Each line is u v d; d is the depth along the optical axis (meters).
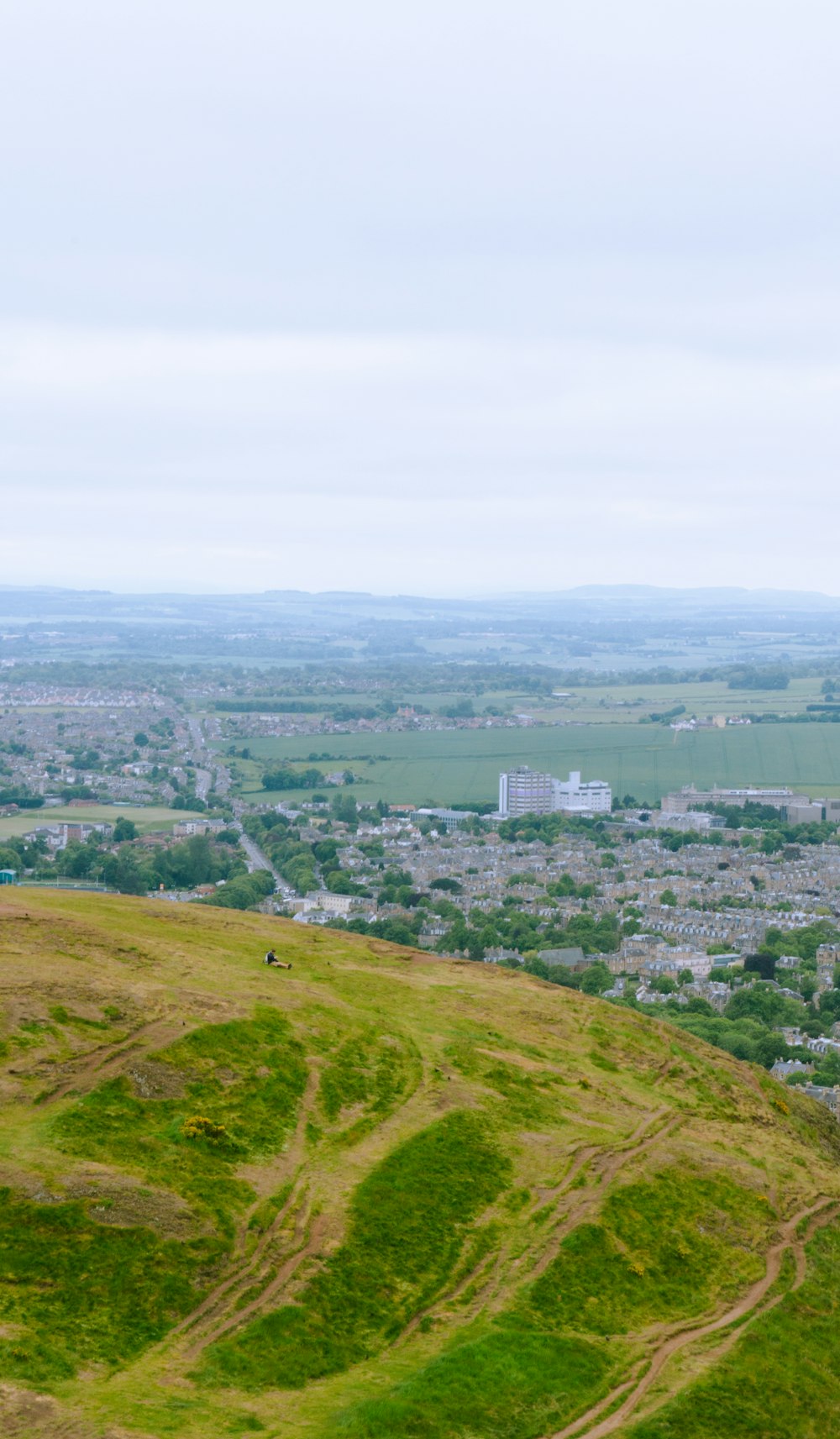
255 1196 116.69
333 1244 113.06
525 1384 103.06
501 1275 116.19
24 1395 89.31
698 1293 122.12
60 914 173.25
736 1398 108.38
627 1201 130.62
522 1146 137.50
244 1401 94.81
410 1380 100.25
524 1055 162.50
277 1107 131.38
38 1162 111.25
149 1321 100.06
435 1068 150.25
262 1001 153.00
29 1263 101.06
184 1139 120.25
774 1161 150.75
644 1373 108.81
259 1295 105.44
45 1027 131.62
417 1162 128.25
